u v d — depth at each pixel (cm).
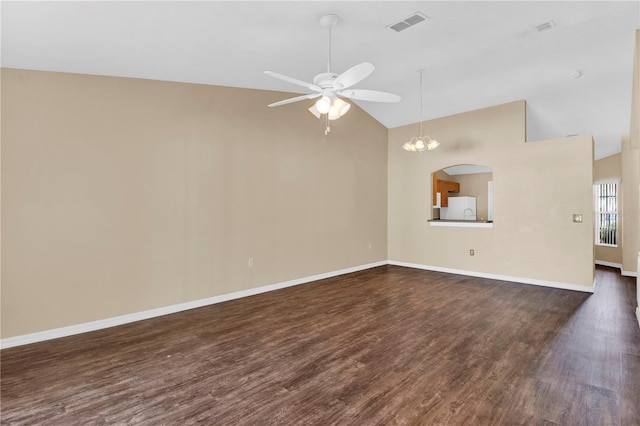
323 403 222
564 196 507
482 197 918
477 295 479
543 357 286
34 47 276
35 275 322
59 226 334
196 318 390
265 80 442
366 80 493
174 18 254
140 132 383
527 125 615
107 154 361
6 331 309
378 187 701
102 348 309
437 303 442
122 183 371
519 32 341
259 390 238
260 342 321
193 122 426
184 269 419
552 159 516
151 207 392
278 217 520
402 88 522
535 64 429
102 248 359
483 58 414
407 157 693
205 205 437
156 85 395
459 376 256
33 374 262
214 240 446
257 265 493
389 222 724
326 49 352
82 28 253
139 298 384
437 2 276
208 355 294
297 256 546
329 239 599
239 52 338
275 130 515
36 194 321
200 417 208
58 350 304
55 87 330
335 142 608
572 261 502
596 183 743
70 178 339
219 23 271
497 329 351
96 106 354
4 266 307
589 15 312
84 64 323
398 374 260
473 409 214
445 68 445
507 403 221
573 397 227
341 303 445
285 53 353
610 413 209
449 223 632
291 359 286
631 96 464
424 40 351
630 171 621
